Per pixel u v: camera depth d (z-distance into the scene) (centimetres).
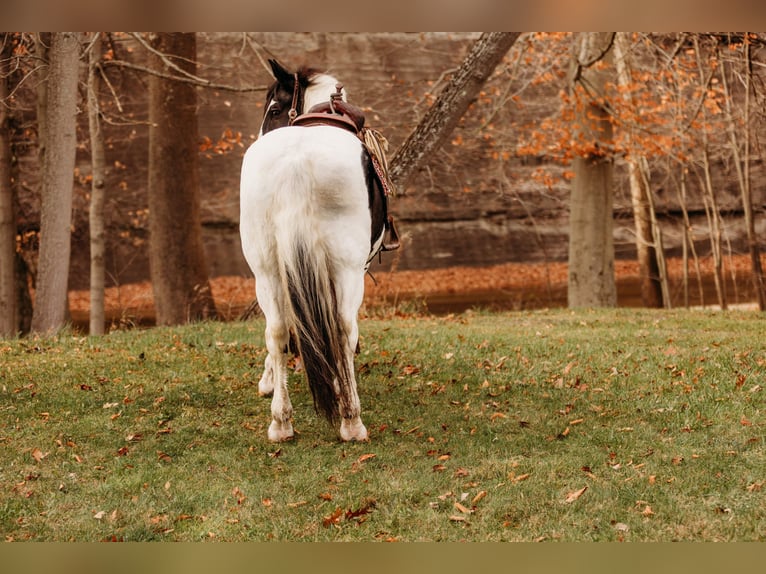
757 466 488
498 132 1784
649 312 1212
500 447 538
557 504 446
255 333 916
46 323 1130
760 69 1534
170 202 1498
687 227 1752
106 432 571
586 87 1459
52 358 773
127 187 2181
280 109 587
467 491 467
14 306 1292
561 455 520
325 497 458
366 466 504
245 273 2286
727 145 1702
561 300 2084
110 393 657
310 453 529
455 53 2303
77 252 2145
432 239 2428
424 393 673
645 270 1834
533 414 613
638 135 1459
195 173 1523
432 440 552
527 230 2480
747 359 747
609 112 1420
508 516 436
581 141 1429
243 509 449
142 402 636
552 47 1563
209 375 711
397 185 1201
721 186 2436
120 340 889
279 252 471
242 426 589
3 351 803
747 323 1034
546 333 952
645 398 642
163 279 1509
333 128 504
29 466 507
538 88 1819
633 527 416
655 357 777
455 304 2020
